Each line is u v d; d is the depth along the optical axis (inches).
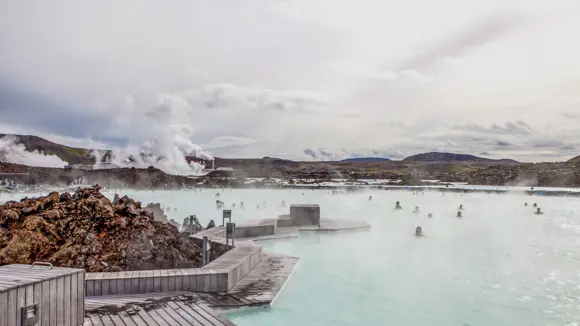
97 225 572.7
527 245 865.5
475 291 519.8
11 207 579.5
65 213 573.0
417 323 413.7
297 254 756.0
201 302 369.1
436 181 5260.8
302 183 4379.9
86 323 307.0
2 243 511.8
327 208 1859.0
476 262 690.2
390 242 892.6
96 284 388.5
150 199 2374.5
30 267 295.3
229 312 387.2
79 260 501.0
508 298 493.7
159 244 586.2
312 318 420.2
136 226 596.1
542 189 3521.2
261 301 399.2
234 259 502.0
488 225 1212.5
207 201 2229.3
